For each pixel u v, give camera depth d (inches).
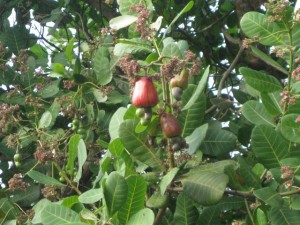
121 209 45.5
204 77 47.6
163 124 47.2
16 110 71.6
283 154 50.9
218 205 53.4
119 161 50.8
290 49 50.3
